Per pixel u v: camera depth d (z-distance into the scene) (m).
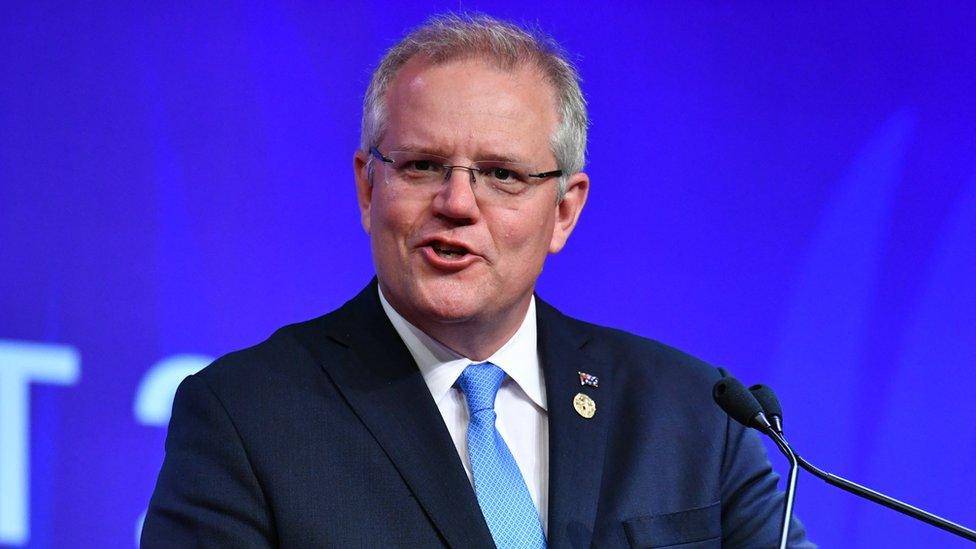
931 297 12.39
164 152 11.48
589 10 12.22
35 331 11.12
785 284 12.33
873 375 12.35
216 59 11.64
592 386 7.42
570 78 7.14
